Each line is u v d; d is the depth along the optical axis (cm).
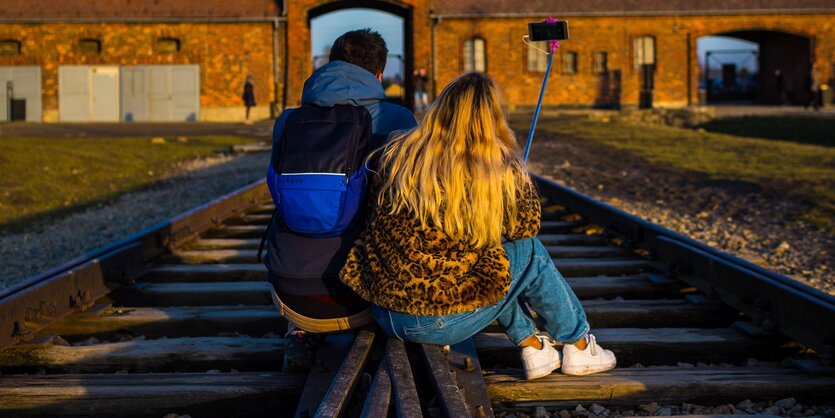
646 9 3478
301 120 318
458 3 3469
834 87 3516
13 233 894
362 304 323
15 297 386
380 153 310
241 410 327
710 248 505
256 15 3334
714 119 2723
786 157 1463
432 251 289
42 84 3359
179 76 3375
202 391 322
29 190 1216
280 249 318
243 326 432
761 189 1075
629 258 596
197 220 716
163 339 393
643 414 321
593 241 676
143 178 1405
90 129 2659
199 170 1529
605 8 3478
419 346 330
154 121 3366
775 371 343
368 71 334
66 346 382
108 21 3328
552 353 329
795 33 3509
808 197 988
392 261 291
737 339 385
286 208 309
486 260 296
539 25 378
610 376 334
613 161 1520
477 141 288
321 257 312
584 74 3519
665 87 3547
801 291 390
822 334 358
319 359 338
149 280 544
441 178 286
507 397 324
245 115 3388
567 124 2508
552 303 321
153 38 3359
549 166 1481
